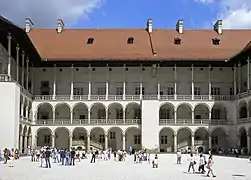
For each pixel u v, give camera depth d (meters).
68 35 87.44
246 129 71.75
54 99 78.44
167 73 82.75
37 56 74.56
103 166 44.16
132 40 85.12
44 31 88.50
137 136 80.00
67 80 82.31
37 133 77.81
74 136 79.69
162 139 80.38
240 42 85.06
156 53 80.25
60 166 43.62
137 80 82.31
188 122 78.19
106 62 78.75
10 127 60.38
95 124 77.69
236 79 81.62
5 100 60.75
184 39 86.00
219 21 88.38
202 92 82.56
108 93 82.19
